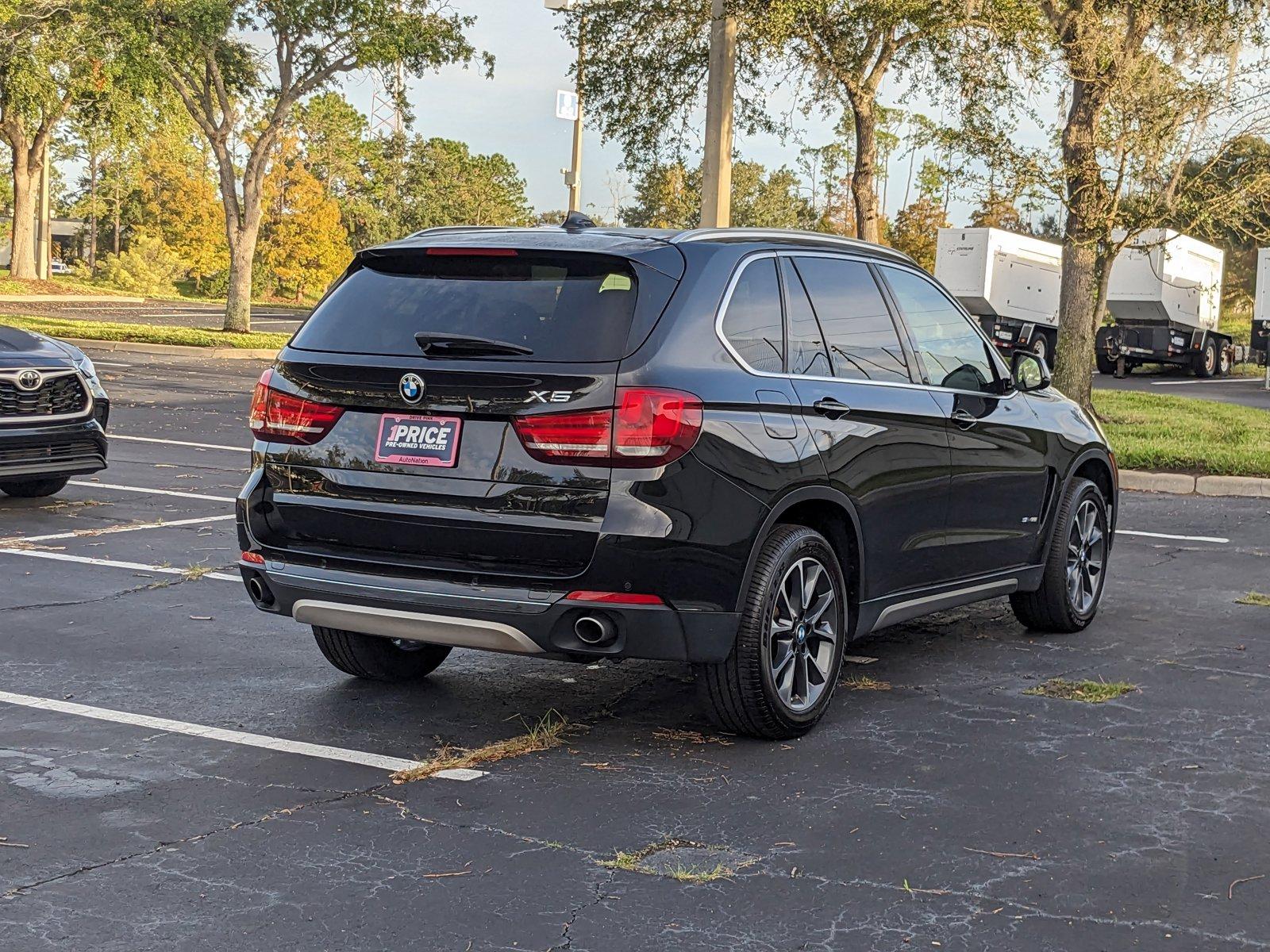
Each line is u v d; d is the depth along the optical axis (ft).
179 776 15.19
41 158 171.22
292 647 21.36
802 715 17.11
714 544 15.60
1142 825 14.28
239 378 76.02
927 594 20.03
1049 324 126.93
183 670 19.72
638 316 15.71
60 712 17.51
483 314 16.21
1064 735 17.52
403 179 323.16
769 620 16.44
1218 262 119.34
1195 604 26.55
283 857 12.92
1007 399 22.00
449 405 15.75
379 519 16.11
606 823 13.99
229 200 112.27
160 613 23.18
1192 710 18.85
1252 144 59.21
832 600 17.60
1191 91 58.65
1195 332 115.75
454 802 14.55
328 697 18.63
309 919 11.55
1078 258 63.93
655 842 13.51
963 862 13.12
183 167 284.82
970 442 20.39
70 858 12.75
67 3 126.82
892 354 19.33
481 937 11.27
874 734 17.44
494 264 16.60
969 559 20.84
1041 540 22.79
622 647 15.51
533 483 15.39
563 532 15.28
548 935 11.32
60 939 11.05
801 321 17.74
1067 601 23.45
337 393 16.44
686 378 15.61
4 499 34.73
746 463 15.97
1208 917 11.96
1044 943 11.35
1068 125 62.28
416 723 17.52
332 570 16.51
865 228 75.31
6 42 131.34
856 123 74.84
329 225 289.94
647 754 16.39
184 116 135.85
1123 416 64.49
